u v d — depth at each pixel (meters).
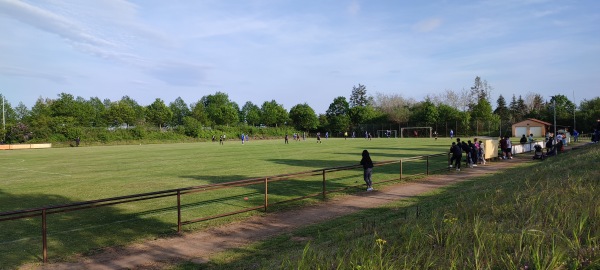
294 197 14.59
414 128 91.81
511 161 26.61
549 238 4.74
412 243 5.37
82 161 31.30
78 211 12.41
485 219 6.36
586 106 85.19
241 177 20.16
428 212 9.23
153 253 8.49
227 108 112.44
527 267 4.02
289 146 52.94
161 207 12.97
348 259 4.98
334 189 16.08
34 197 15.02
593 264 3.92
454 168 22.94
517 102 127.12
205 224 10.87
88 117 92.12
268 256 7.91
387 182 17.84
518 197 7.92
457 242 5.06
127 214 12.03
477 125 86.19
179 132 84.06
